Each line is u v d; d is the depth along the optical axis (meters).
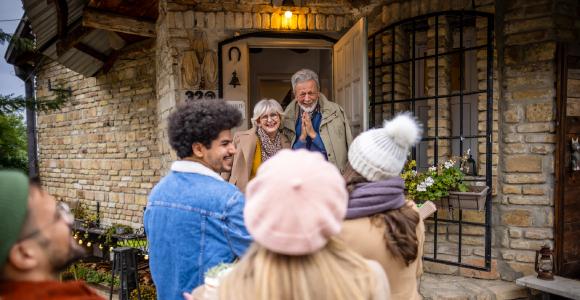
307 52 6.10
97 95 6.54
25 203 0.81
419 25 4.05
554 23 3.36
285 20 4.18
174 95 4.06
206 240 1.45
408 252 1.29
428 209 1.89
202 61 4.10
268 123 2.84
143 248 5.20
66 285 0.87
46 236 0.84
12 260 0.80
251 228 0.87
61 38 4.89
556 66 3.36
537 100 3.42
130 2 4.41
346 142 3.19
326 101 3.17
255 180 0.90
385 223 1.32
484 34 3.62
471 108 4.00
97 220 6.53
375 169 1.38
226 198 1.46
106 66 6.22
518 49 3.47
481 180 3.61
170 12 4.06
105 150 6.47
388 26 3.92
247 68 4.17
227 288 0.91
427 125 4.05
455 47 4.07
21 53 6.98
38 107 5.14
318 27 4.22
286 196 0.84
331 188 0.87
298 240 0.83
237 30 4.16
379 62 4.11
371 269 0.94
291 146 3.07
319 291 0.85
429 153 3.99
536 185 3.46
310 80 3.03
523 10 3.44
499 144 3.58
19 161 7.75
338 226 0.87
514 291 3.38
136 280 4.24
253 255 0.94
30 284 0.82
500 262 3.59
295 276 0.85
